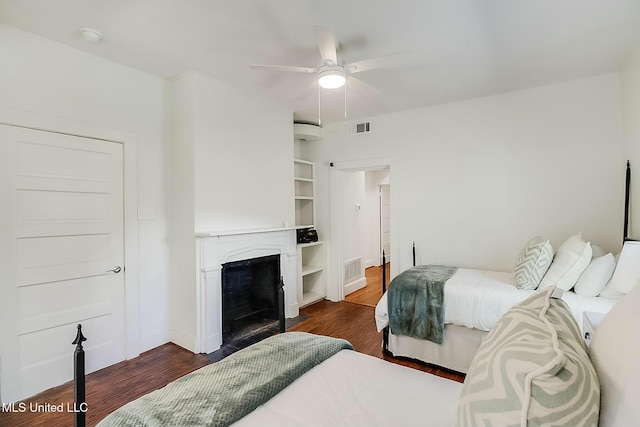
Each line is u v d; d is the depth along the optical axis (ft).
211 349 10.24
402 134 14.23
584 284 7.62
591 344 3.13
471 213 12.67
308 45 8.54
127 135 9.81
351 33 7.89
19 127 7.80
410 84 11.14
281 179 13.43
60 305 8.45
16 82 7.74
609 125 10.30
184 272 10.43
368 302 16.03
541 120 11.37
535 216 11.51
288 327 12.44
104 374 8.80
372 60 7.77
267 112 12.78
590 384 2.21
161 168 10.69
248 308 12.25
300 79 10.74
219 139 10.89
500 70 10.05
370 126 15.08
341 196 16.51
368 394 4.25
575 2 6.72
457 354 8.95
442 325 9.00
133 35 8.04
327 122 16.11
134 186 9.98
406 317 9.55
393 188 14.47
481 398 2.39
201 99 10.33
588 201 10.64
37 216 8.09
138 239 10.09
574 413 2.01
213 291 10.37
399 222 14.30
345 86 11.28
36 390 7.94
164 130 10.77
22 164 7.86
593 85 10.53
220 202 10.91
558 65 9.72
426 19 7.32
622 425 2.04
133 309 9.90
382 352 10.30
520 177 11.75
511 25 7.57
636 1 6.65
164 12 7.06
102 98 9.25
